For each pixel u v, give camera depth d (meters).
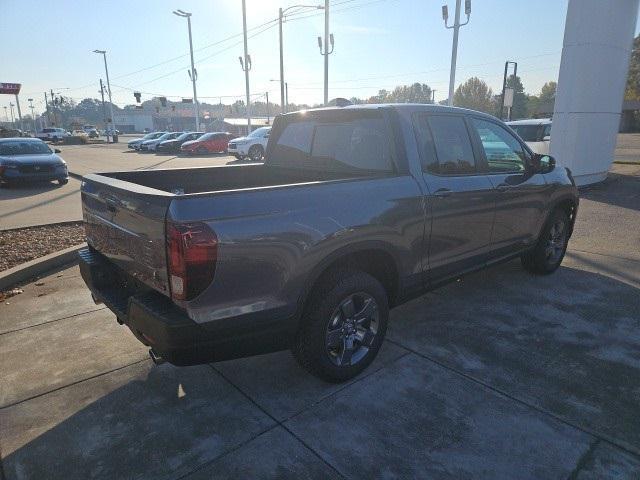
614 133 12.37
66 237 7.30
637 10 11.51
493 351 3.65
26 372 3.40
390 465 2.49
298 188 2.79
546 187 4.88
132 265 2.85
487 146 4.23
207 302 2.47
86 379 3.31
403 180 3.39
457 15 22.11
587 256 6.18
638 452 2.56
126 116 126.25
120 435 2.74
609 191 11.42
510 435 2.71
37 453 2.60
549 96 121.25
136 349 3.73
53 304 4.60
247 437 2.71
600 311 4.38
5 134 54.06
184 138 31.66
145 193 2.57
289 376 3.35
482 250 4.20
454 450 2.59
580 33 10.73
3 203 10.93
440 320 4.21
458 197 3.76
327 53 28.36
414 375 3.32
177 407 3.00
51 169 13.66
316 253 2.82
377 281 3.27
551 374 3.33
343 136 3.90
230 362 3.55
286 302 2.75
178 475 2.43
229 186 4.41
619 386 3.18
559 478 2.39
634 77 78.75
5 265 5.76
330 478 2.41
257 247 2.57
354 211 3.01
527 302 4.60
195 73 40.56
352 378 3.28
